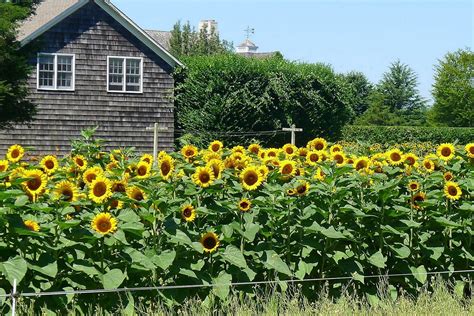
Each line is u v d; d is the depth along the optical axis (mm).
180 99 33688
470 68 75938
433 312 7410
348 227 7727
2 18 25734
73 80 32375
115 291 6566
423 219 8188
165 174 7270
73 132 32375
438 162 8664
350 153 9828
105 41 32938
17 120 26938
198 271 7016
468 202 8258
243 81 32781
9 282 6289
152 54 33656
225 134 32531
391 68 85438
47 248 6355
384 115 82375
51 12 34594
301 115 34281
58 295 6430
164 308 6836
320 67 34594
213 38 59938
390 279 7945
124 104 33250
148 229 7055
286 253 7438
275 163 8609
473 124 76250
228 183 7664
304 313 7082
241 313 6867
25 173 6766
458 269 8305
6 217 6152
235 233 7344
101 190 6680
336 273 7699
